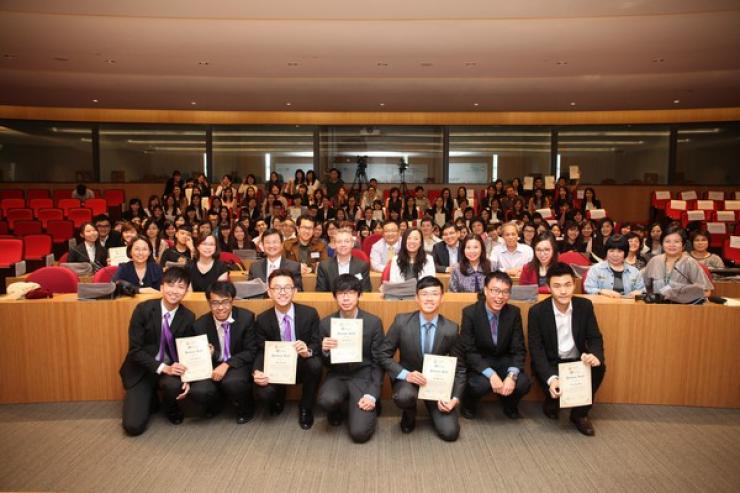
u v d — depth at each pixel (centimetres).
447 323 303
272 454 274
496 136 1133
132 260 408
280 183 1077
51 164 1105
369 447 282
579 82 775
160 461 266
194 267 414
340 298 300
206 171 1134
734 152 1069
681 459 270
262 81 786
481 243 415
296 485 245
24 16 505
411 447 282
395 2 464
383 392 349
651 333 331
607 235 657
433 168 1144
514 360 308
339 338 298
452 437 287
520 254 496
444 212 976
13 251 647
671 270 399
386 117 1128
